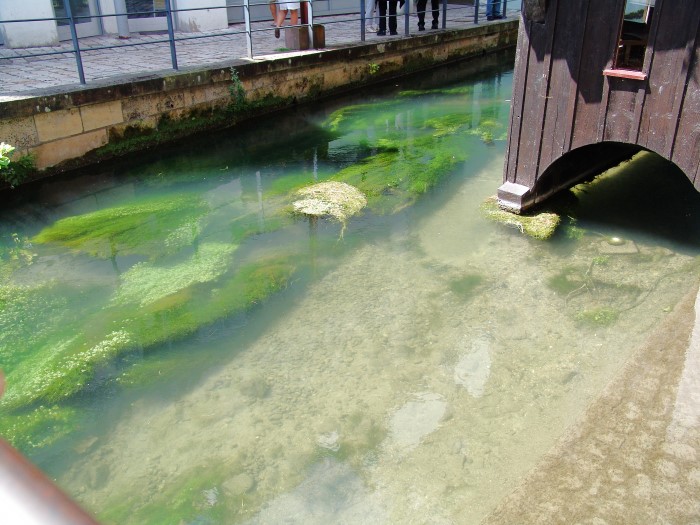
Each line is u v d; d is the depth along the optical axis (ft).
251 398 12.88
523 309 15.52
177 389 13.15
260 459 11.39
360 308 15.85
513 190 19.67
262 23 49.44
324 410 12.51
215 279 17.12
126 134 26.89
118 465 11.34
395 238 19.36
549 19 17.34
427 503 10.40
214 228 20.42
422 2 45.80
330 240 19.34
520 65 18.45
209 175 25.55
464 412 12.32
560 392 12.72
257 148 28.94
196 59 33.40
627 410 11.29
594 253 17.83
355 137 30.01
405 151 27.14
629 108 16.60
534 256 17.80
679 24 15.15
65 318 15.46
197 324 15.08
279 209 21.65
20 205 22.63
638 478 9.91
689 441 10.56
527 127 18.93
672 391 11.66
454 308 15.70
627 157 24.66
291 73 34.30
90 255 18.62
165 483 10.94
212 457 11.47
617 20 16.08
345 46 38.22
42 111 23.41
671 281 16.24
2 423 12.14
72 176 24.91
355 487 10.77
